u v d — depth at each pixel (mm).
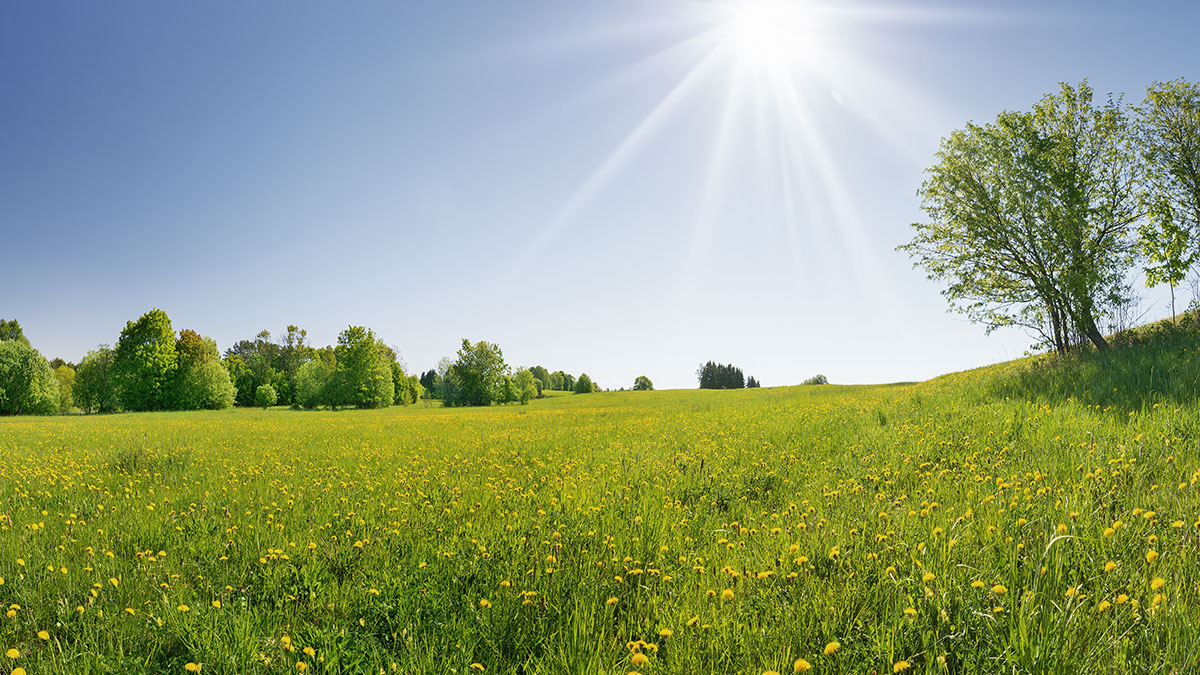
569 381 163125
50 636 3732
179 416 43125
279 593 4305
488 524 5746
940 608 3033
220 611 3805
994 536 3984
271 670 3174
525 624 3570
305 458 12141
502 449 12453
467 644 3281
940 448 7613
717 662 2941
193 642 3482
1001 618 2957
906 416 11398
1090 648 2666
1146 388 8750
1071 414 8039
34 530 5945
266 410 59938
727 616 3312
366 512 6445
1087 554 3541
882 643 2885
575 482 7656
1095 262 17391
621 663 3041
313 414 46562
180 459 11469
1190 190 18297
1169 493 4348
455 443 14523
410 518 6254
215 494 7812
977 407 10359
